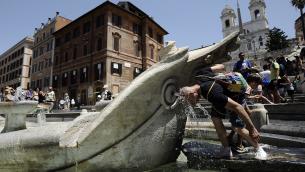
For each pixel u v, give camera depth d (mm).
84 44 40094
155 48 43281
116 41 37062
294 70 15094
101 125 3189
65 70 44000
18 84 68750
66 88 42906
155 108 3600
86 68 38688
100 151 3258
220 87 3514
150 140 3602
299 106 6250
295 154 3162
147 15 43031
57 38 47656
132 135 3432
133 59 38750
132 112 3373
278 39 66688
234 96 3619
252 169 2984
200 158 3463
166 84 3674
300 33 71000
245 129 3582
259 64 67125
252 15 86938
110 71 35406
